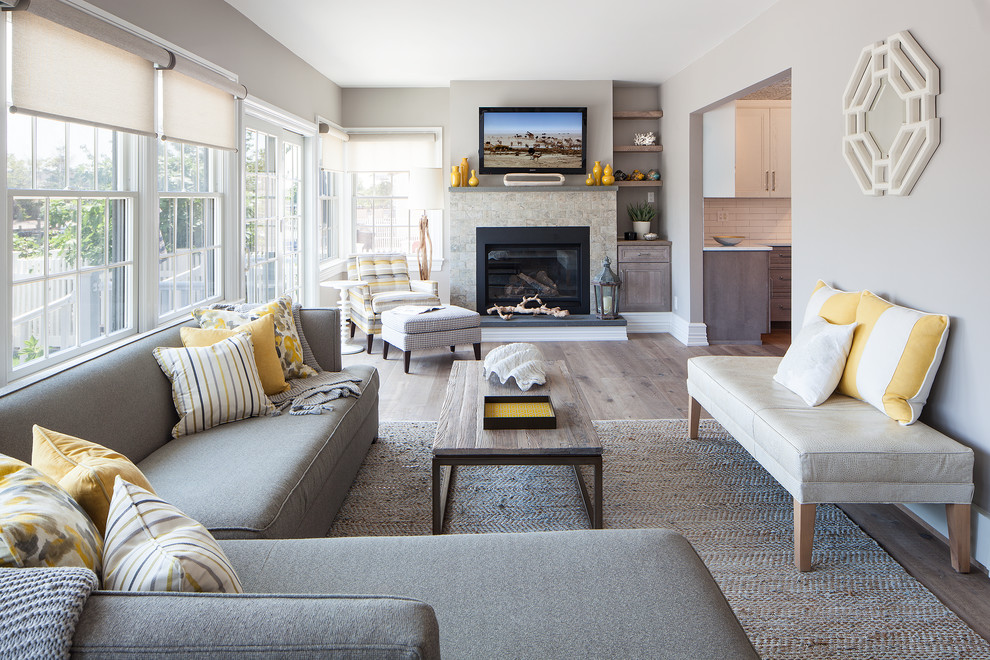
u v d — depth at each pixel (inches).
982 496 96.2
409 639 31.2
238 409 103.5
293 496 80.9
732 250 252.5
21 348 97.9
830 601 83.7
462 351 244.1
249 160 192.4
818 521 107.4
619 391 186.5
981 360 96.8
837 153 137.4
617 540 62.5
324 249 272.7
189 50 144.2
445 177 293.3
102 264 118.4
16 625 30.3
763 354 236.2
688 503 113.2
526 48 217.6
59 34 100.7
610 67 247.9
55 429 74.9
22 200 97.9
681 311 263.6
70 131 109.3
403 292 249.1
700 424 154.9
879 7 121.3
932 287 107.3
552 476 125.8
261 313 123.3
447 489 118.3
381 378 201.8
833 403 109.6
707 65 223.1
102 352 109.3
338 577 56.4
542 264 281.1
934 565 93.7
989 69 94.2
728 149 258.2
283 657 30.8
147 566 39.0
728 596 85.0
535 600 52.7
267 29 191.6
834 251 138.9
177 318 143.6
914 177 110.4
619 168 291.0
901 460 88.8
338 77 264.7
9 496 41.6
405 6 171.5
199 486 78.5
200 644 31.1
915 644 74.9
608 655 46.1
